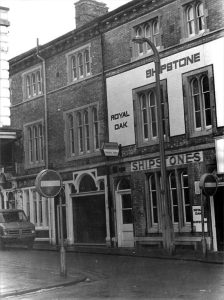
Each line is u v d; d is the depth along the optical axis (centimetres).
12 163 2928
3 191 3005
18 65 2900
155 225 2070
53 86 2636
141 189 2094
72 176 2481
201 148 1859
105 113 2298
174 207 1981
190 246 1888
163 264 1539
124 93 2197
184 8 1964
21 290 1118
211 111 1831
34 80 2820
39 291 1141
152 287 1111
